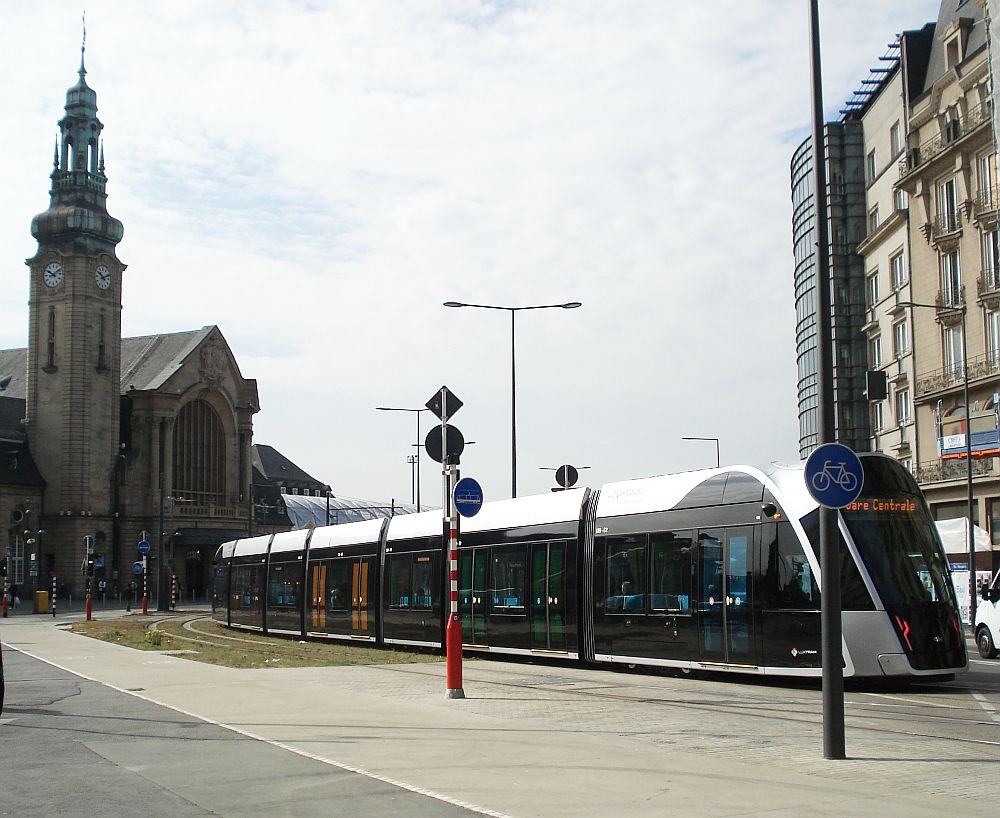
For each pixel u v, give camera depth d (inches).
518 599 1027.9
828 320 459.8
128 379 3907.5
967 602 1705.2
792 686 786.8
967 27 2016.5
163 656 1086.4
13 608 2871.6
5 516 3430.1
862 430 2896.2
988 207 1889.8
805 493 771.4
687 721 587.8
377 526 1306.6
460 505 706.8
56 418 3560.5
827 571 455.2
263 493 4478.3
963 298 1969.7
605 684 797.9
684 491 866.1
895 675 733.9
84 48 3737.7
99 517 3575.3
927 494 2041.1
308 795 386.0
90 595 2089.1
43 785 411.5
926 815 339.6
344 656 1089.4
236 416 4065.0
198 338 3919.8
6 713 635.5
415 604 1195.9
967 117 1942.7
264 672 893.8
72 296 3565.5
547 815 348.2
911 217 2167.8
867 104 2657.5
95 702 690.8
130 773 435.5
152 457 3722.9
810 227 3358.8
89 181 3668.8
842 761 448.8
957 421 1975.9
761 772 421.7
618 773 421.1
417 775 422.3
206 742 517.7
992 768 432.8
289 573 1535.4
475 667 967.0
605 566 929.5
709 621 819.4
